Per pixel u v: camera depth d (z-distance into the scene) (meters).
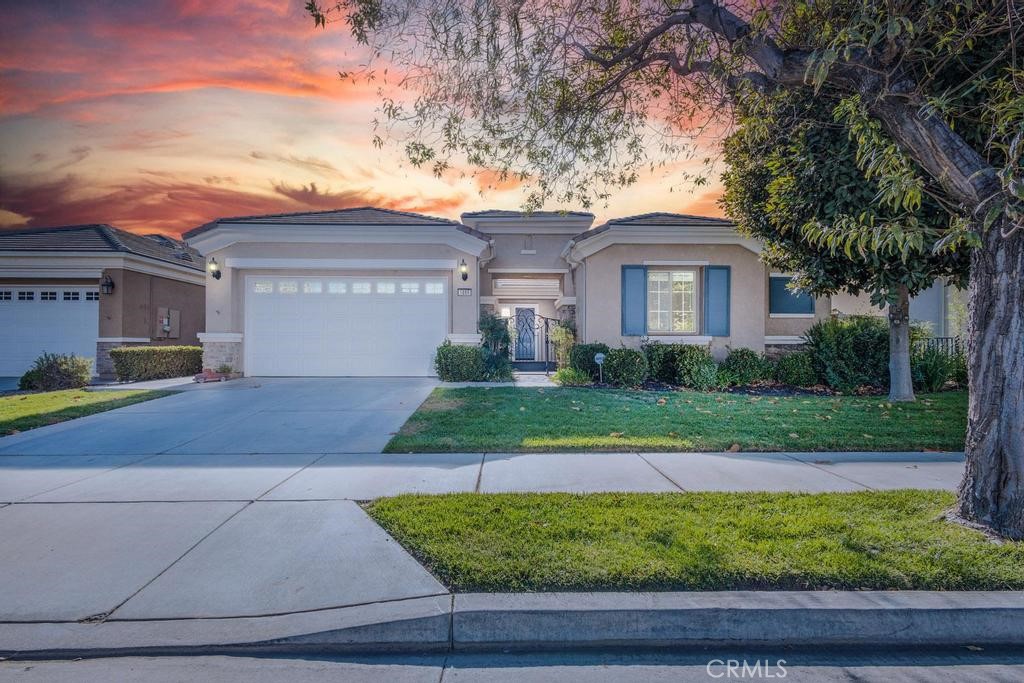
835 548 3.70
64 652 2.84
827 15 4.82
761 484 5.39
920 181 3.88
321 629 2.95
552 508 4.57
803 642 3.01
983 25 4.22
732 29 5.26
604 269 14.37
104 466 6.15
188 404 10.25
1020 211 3.46
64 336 16.27
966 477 4.22
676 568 3.40
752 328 14.38
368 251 14.37
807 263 9.87
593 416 8.95
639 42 6.11
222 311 14.16
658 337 14.39
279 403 10.34
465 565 3.48
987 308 4.08
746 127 6.99
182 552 3.85
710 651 2.97
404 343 14.59
